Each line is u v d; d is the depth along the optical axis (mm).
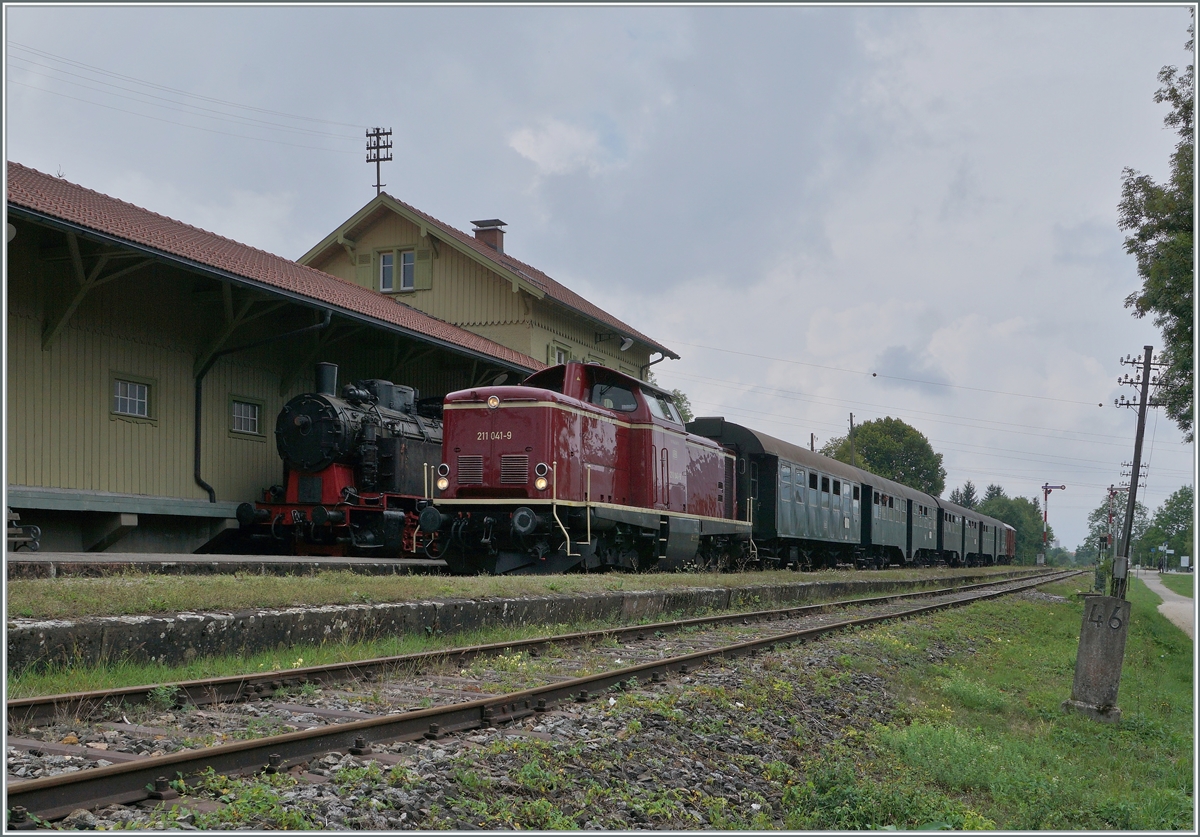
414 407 22969
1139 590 59531
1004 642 18688
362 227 31875
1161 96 22094
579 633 12203
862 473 36125
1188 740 11164
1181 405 22266
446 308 30891
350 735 6297
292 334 19766
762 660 11695
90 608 8711
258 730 6590
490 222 36062
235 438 20594
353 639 10672
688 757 7371
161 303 18984
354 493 19750
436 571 17781
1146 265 22734
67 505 16359
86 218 15312
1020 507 145250
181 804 5000
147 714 6922
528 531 16547
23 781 4836
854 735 9289
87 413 17281
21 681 7375
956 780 8367
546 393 17156
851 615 18531
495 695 8062
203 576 11641
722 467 24281
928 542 45625
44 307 16562
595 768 6523
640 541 20562
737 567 25656
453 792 5605
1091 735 11141
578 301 35188
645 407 19891
